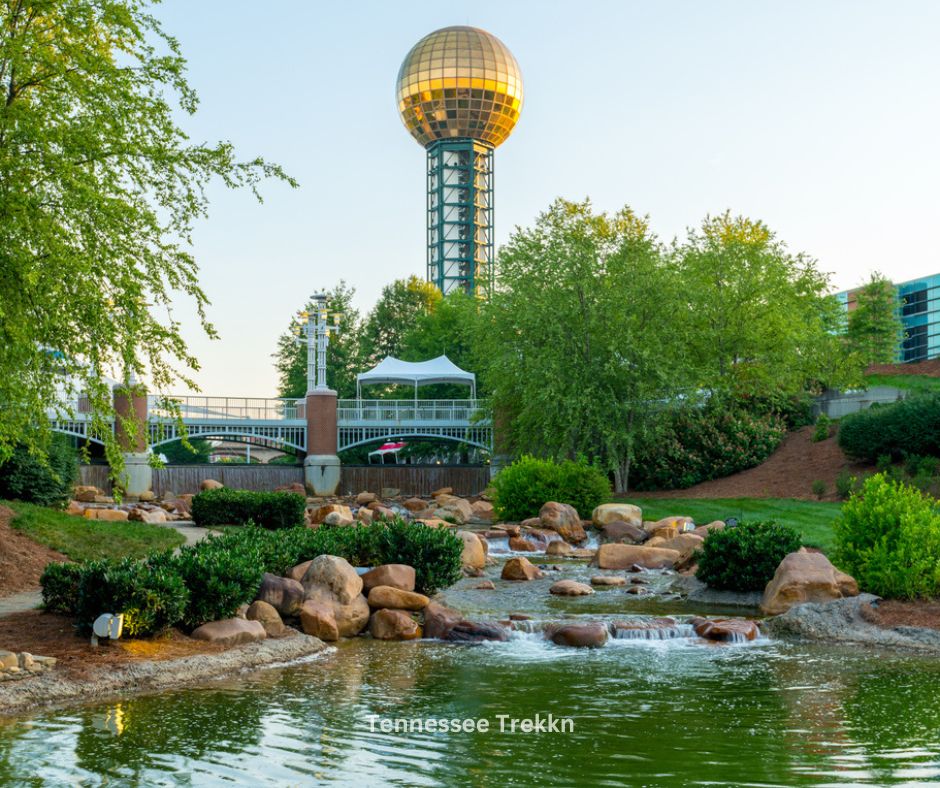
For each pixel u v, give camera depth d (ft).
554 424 149.48
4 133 43.83
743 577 66.54
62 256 41.70
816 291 210.18
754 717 35.42
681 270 166.91
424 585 65.05
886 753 30.45
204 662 43.42
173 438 208.64
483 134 576.61
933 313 410.52
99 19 46.73
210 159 48.44
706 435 156.87
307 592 56.03
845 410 165.68
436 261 566.77
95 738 31.71
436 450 300.40
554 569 86.79
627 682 42.16
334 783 27.45
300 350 323.98
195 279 48.34
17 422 46.06
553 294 151.12
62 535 75.51
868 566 60.08
